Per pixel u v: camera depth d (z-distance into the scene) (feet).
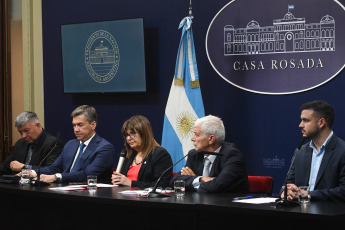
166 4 16.46
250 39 15.12
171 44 16.42
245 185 11.28
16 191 11.64
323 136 10.68
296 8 14.51
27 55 18.86
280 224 8.13
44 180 13.23
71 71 17.84
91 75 17.49
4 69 19.43
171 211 9.36
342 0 13.93
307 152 11.00
